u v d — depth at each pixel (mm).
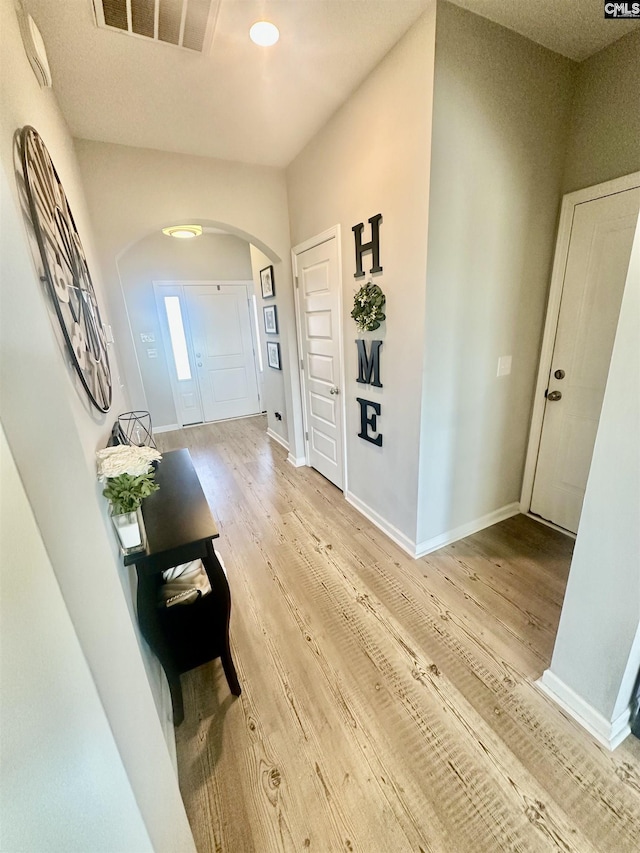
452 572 2062
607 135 1807
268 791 1127
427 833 1021
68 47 1596
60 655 533
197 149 2582
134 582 1343
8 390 484
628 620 1104
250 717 1342
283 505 2906
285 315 3350
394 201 1842
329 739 1262
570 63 1833
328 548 2334
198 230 3633
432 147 1576
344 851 996
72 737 565
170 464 1918
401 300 1925
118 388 2359
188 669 1333
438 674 1479
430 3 1438
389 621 1750
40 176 1121
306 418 3518
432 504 2178
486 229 1852
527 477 2539
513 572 2043
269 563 2207
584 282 2025
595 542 1153
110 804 623
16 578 487
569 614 1267
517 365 2240
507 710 1333
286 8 1440
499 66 1645
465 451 2205
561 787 1106
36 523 498
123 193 2518
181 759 1213
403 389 2039
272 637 1683
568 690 1317
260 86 1927
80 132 2268
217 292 5180
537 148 1877
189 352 5180
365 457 2574
